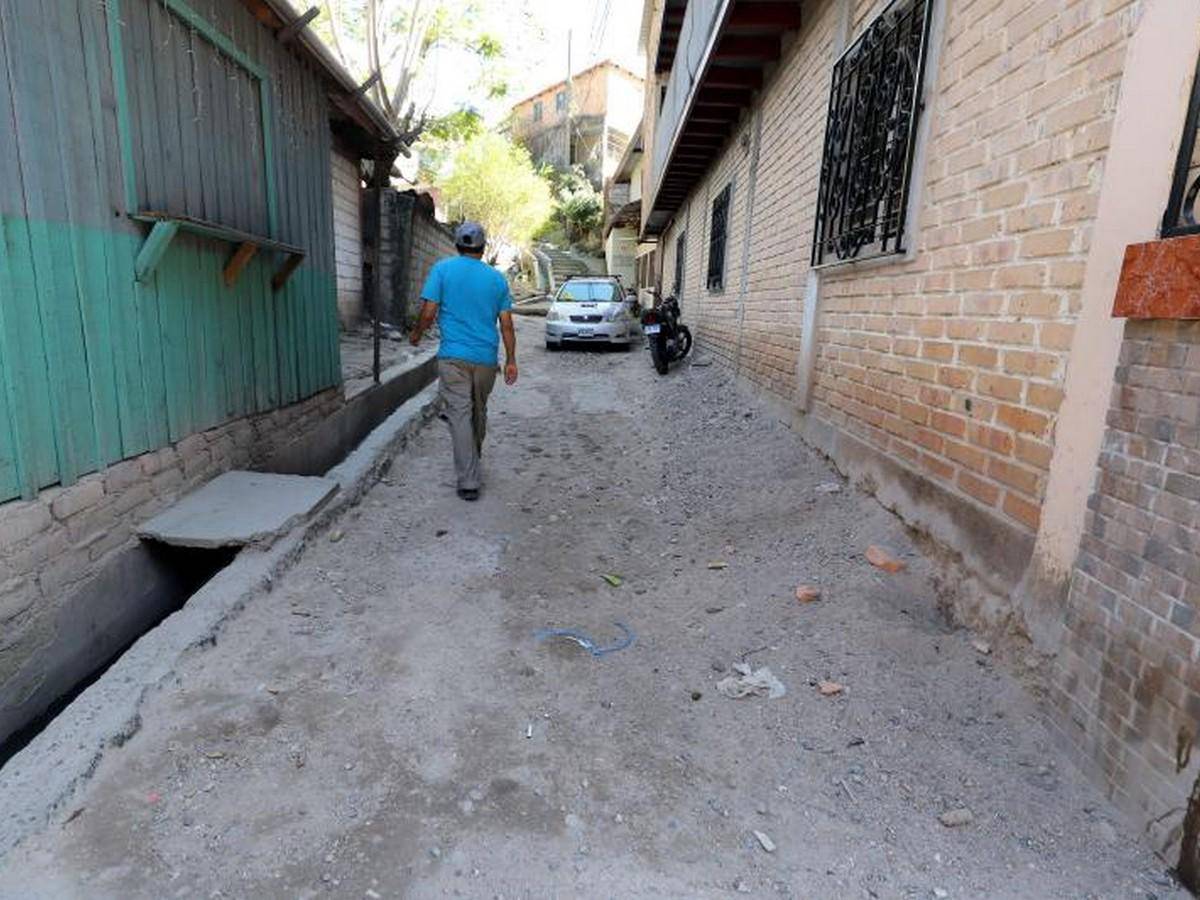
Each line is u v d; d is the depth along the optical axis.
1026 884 1.83
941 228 3.28
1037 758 2.21
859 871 1.88
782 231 6.12
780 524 4.11
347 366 8.25
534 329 18.38
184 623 2.82
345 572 3.60
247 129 4.45
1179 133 1.92
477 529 4.40
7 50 2.50
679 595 3.48
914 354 3.49
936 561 3.16
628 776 2.23
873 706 2.51
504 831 2.00
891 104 3.88
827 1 5.12
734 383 7.91
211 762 2.21
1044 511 2.44
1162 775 1.83
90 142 2.96
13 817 1.88
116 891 1.76
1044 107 2.56
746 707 2.57
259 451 4.67
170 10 3.55
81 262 2.92
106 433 3.11
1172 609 1.81
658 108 13.85
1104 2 2.27
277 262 4.87
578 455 6.29
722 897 1.81
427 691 2.65
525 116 42.59
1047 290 2.50
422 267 13.65
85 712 2.28
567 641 3.06
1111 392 2.09
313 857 1.89
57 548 2.80
